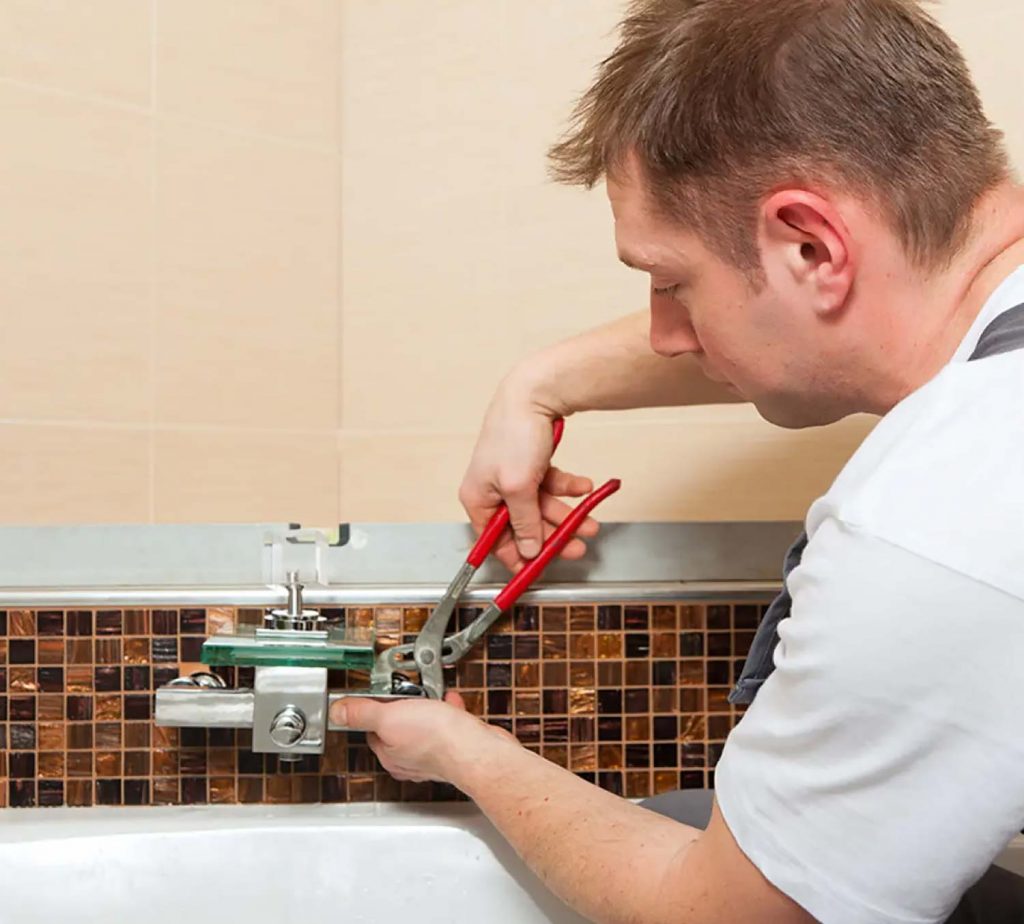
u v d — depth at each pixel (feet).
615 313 4.18
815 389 2.19
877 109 1.93
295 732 2.68
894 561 1.69
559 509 3.10
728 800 1.93
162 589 3.02
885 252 1.99
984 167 2.03
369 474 4.69
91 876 2.74
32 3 4.11
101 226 4.25
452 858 2.83
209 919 2.78
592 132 2.27
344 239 4.72
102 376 4.25
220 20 4.51
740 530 3.29
